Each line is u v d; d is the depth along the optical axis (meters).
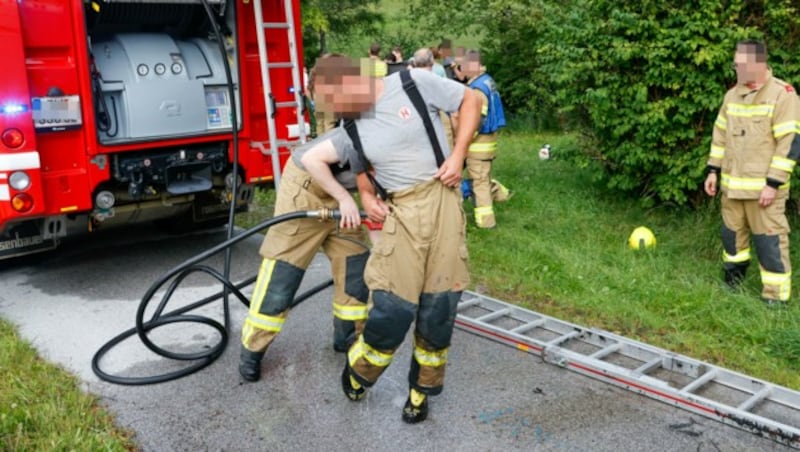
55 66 5.04
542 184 8.94
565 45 7.28
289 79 6.35
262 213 7.95
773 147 4.97
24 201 4.96
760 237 5.12
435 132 3.22
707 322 4.92
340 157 3.41
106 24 5.70
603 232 7.02
